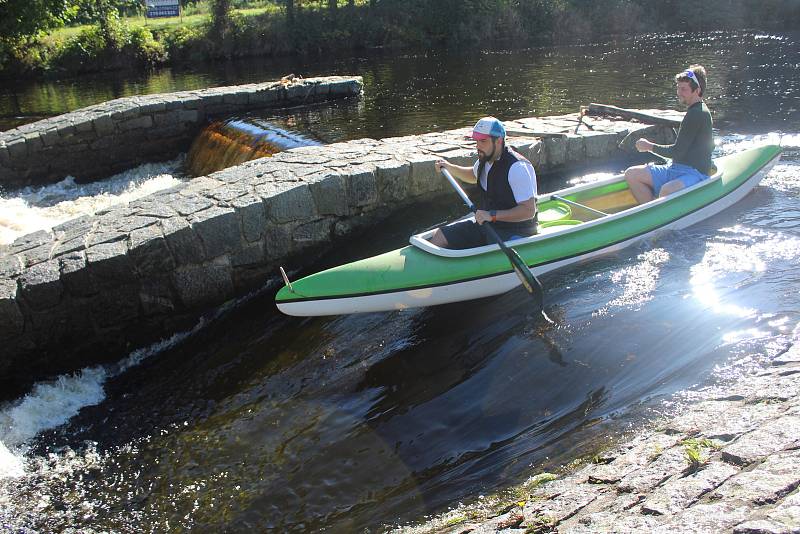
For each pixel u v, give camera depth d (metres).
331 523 3.27
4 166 9.34
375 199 6.14
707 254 5.10
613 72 14.41
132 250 4.89
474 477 3.34
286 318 5.29
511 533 2.57
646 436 3.18
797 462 2.34
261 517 3.40
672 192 5.58
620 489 2.62
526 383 3.97
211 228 5.22
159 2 25.75
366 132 9.41
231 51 21.88
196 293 5.28
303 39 22.33
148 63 20.86
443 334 4.63
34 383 4.84
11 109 14.76
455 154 6.57
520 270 4.40
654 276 4.84
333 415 4.09
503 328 4.53
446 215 6.48
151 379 4.86
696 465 2.60
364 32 23.02
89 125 9.84
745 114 9.73
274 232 5.59
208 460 3.89
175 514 3.52
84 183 10.05
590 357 4.06
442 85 13.77
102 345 5.01
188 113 10.72
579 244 5.02
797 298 4.29
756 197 6.23
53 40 20.58
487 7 23.45
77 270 4.72
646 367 3.89
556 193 5.69
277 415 4.19
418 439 3.74
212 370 4.83
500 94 12.35
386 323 4.92
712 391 3.51
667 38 20.70
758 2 23.39
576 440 3.41
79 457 4.07
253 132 9.46
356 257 5.91
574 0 24.27
